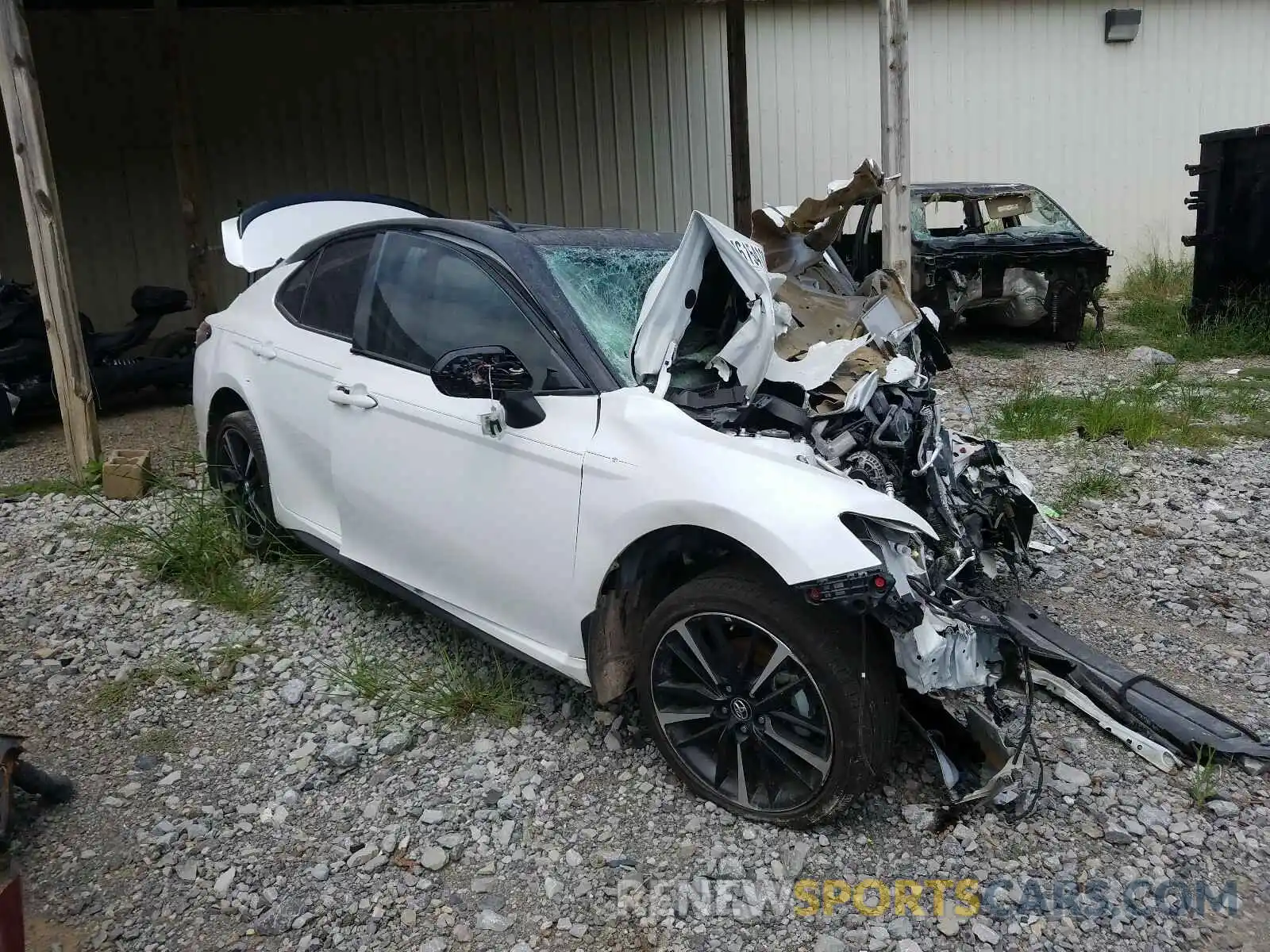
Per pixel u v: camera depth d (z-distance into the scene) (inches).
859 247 281.0
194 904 107.2
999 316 407.2
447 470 136.4
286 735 137.6
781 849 114.0
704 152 465.4
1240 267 386.3
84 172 387.9
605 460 119.3
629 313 138.3
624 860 112.5
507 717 138.7
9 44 220.2
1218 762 128.6
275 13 398.9
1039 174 516.7
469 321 138.9
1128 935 101.8
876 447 133.7
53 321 236.2
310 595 178.7
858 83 479.2
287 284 181.3
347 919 104.9
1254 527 207.6
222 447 196.5
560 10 431.5
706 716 119.5
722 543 119.0
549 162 444.1
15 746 116.9
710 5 450.0
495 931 103.5
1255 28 519.8
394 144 423.8
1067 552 194.4
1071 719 138.6
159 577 185.5
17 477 255.6
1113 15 495.8
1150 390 305.7
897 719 113.0
